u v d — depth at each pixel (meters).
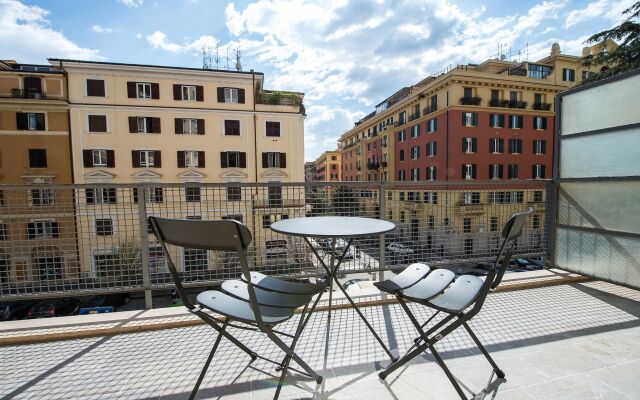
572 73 27.23
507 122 25.78
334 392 1.60
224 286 1.71
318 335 2.26
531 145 26.47
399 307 2.76
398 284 1.67
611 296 2.89
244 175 21.34
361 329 2.35
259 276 1.88
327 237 1.52
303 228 1.79
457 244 3.32
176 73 19.98
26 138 18.50
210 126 20.70
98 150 19.33
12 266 2.61
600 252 3.09
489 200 3.40
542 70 27.48
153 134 19.95
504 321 2.41
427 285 1.70
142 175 19.91
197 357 1.99
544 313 2.54
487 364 1.84
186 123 20.45
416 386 1.65
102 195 2.78
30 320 2.47
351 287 3.20
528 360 1.87
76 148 19.00
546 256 3.61
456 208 3.32
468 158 25.12
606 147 3.01
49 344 2.18
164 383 1.71
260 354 2.02
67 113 18.81
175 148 20.31
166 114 20.05
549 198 3.56
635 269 2.80
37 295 2.57
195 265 2.85
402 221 3.21
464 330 2.29
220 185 2.88
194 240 1.26
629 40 12.74
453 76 24.27
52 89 18.48
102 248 2.77
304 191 3.10
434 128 26.95
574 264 3.34
